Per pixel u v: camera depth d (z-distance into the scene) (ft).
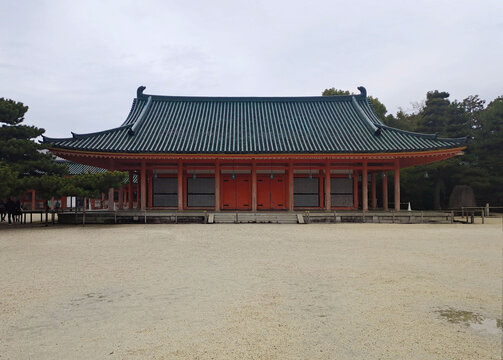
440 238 52.44
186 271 30.99
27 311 21.02
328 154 80.79
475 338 17.43
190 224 74.69
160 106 105.40
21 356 15.38
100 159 84.23
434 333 18.01
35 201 142.61
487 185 118.62
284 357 15.29
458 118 131.75
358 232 60.03
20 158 92.58
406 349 16.17
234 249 42.45
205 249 42.45
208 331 18.06
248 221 78.33
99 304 22.27
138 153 79.25
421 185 130.41
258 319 19.71
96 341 16.90
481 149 126.62
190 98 108.88
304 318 19.90
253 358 15.19
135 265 33.40
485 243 47.55
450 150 79.71
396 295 24.16
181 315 20.34
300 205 97.81
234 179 96.94
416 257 37.52
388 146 83.35
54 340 17.03
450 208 119.44
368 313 20.74
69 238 52.21
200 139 87.81
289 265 33.47
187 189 96.99
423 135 86.53
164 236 54.34
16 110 92.58
